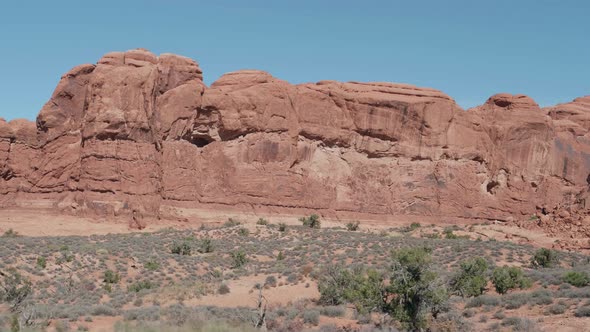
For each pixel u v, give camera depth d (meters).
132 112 74.31
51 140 76.31
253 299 36.66
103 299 36.81
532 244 61.06
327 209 83.44
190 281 42.62
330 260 48.00
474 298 29.91
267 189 80.56
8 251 43.94
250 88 83.00
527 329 21.17
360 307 27.44
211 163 79.50
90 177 72.38
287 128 83.06
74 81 78.56
